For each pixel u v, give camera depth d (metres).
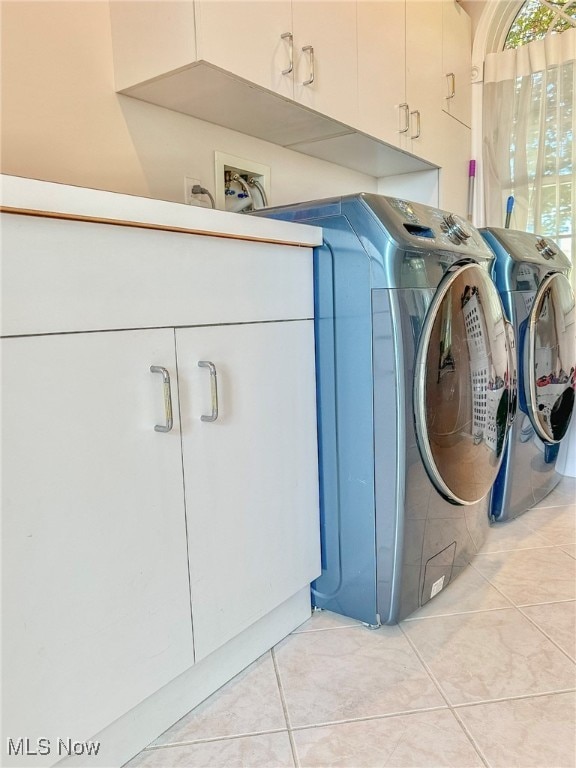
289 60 1.49
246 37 1.36
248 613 1.17
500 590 1.52
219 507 1.08
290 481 1.28
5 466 0.73
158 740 1.02
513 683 1.14
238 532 1.13
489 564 1.66
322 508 1.39
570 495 2.24
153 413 0.93
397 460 1.25
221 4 1.29
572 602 1.45
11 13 1.23
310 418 1.34
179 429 0.98
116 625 0.89
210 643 1.08
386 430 1.25
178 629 1.01
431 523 1.38
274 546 1.24
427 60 2.19
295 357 1.28
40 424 0.76
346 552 1.37
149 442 0.93
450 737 1.00
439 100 2.31
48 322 0.77
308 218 1.32
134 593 0.92
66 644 0.82
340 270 1.28
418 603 1.38
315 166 2.18
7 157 1.24
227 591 1.12
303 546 1.34
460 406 1.38
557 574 1.60
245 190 1.83
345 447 1.33
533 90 2.53
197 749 1.00
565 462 2.47
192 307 1.00
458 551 1.54
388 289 1.20
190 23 1.26
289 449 1.27
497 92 2.61
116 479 0.88
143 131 1.52
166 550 0.97
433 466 1.31
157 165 1.56
